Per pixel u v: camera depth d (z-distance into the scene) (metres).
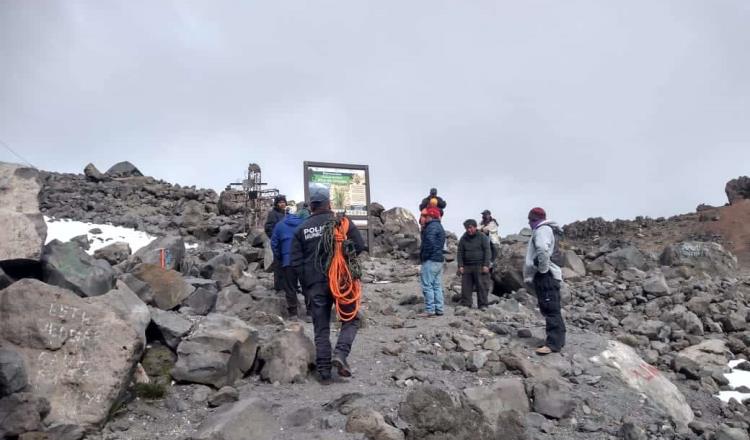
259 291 10.52
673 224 37.44
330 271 6.70
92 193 21.22
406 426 5.76
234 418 5.44
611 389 7.48
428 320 10.10
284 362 6.91
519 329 8.98
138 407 5.92
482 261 11.60
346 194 17.30
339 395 6.39
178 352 6.54
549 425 6.47
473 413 6.05
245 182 20.58
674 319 11.10
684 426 6.91
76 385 5.52
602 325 10.81
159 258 11.38
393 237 18.52
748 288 13.84
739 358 9.95
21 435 4.99
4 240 6.47
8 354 5.22
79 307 5.94
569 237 37.53
